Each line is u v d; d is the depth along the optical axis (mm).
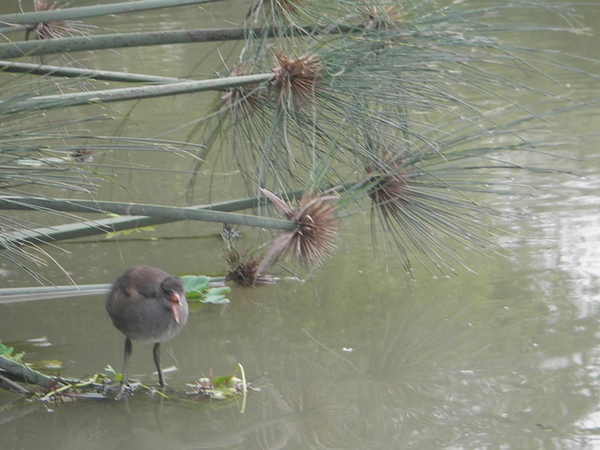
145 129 16500
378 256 11773
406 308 10258
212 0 8883
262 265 8492
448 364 8922
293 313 10281
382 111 9172
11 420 8078
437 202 9773
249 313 10336
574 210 12742
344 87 8711
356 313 10195
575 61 19719
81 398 8484
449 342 9375
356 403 8250
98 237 12789
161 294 8148
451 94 9477
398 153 9188
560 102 17188
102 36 9141
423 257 11648
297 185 10375
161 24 23281
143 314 8086
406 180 9156
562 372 8586
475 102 17406
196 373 8906
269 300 10688
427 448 7336
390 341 9461
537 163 14383
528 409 7918
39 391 8578
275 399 8375
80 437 7754
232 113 9586
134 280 8234
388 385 8547
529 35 22047
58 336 9773
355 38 8727
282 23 9266
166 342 9641
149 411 8211
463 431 7613
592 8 24484
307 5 9156
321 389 8547
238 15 23781
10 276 11273
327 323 9977
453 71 8969
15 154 7488
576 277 10758
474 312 10047
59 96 7969
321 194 8828
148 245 12414
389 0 9086
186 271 11344
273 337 9688
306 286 11016
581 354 8914
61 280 11125
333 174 9570
